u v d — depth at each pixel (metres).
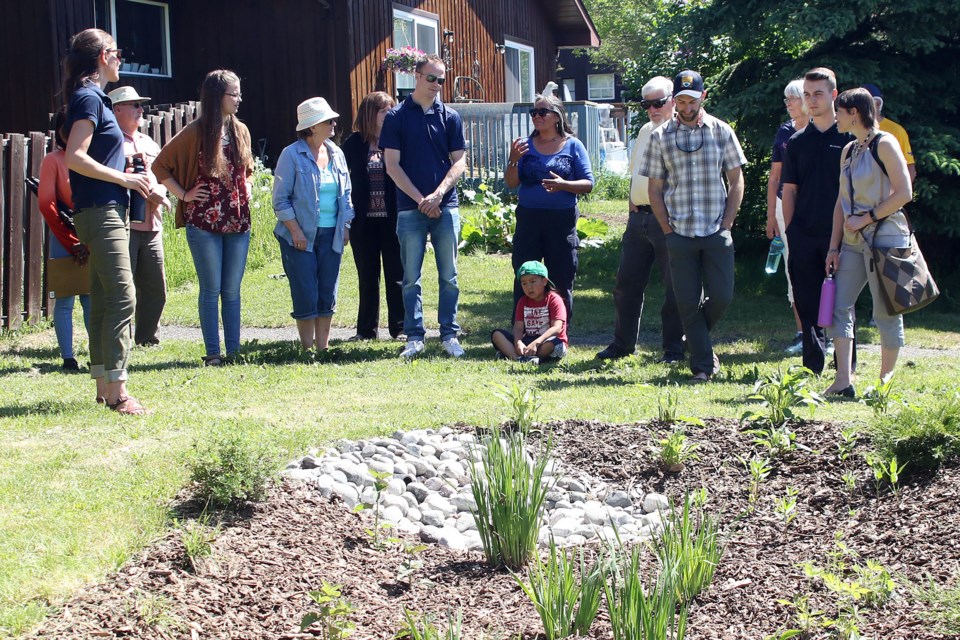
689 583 3.77
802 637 3.42
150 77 17.45
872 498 4.58
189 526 4.19
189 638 3.43
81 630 3.38
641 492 4.96
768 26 11.69
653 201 7.23
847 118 6.42
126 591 3.66
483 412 6.11
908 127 11.38
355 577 4.05
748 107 11.75
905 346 9.40
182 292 12.02
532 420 5.71
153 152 8.23
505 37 24.59
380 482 4.42
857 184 6.46
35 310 9.61
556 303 8.27
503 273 13.25
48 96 15.45
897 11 11.12
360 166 8.95
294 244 8.11
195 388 6.86
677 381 7.23
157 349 8.59
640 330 10.12
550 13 27.33
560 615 3.45
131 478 4.73
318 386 6.99
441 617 3.70
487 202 16.41
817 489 4.78
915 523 4.19
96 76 5.84
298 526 4.40
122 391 6.06
